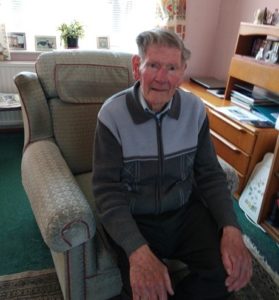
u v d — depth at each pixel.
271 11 2.15
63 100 1.43
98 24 2.84
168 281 0.84
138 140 1.02
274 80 1.85
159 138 1.03
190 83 2.79
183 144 1.08
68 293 1.05
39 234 1.62
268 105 2.08
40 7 2.65
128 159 1.02
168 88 0.96
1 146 2.57
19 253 1.50
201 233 1.04
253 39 2.18
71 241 0.88
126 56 1.54
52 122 1.43
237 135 1.93
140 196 1.05
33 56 2.69
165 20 2.64
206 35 2.85
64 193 0.97
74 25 2.62
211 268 0.94
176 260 1.10
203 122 1.12
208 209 1.12
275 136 1.81
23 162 1.27
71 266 0.99
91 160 1.48
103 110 1.02
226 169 1.26
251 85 2.29
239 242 0.95
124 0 2.79
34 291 1.31
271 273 1.47
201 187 1.14
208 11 2.76
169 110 1.03
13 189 2.00
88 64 1.46
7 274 1.38
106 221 0.95
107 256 1.04
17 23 2.66
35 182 1.07
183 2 2.59
